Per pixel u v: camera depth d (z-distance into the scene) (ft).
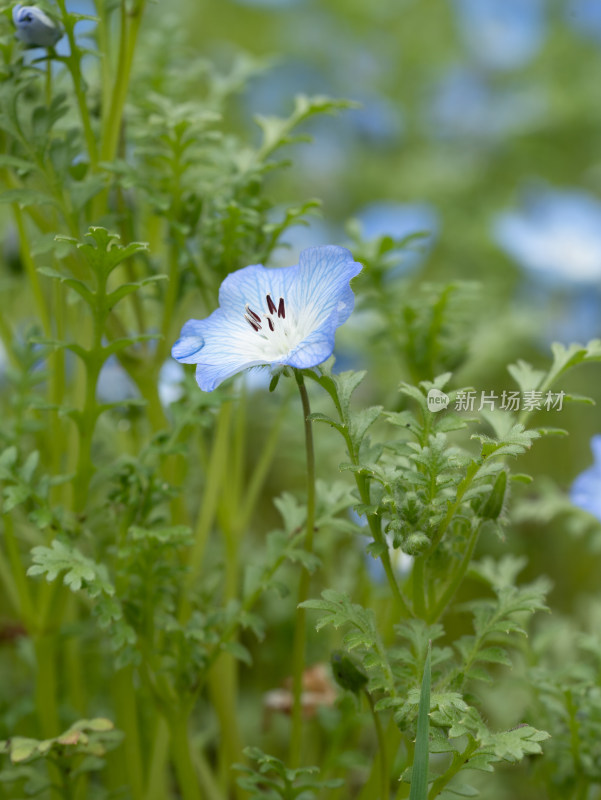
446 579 1.04
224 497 1.16
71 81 1.20
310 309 0.98
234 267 1.11
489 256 1.98
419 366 1.19
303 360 0.93
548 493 1.23
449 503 0.97
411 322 1.19
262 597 1.31
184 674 1.06
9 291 1.34
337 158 2.21
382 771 1.02
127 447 1.23
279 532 1.07
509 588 1.01
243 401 1.17
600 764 1.08
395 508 0.96
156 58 1.29
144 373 1.11
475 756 0.95
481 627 1.00
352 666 1.00
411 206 1.87
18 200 1.05
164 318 1.11
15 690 1.27
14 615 1.34
